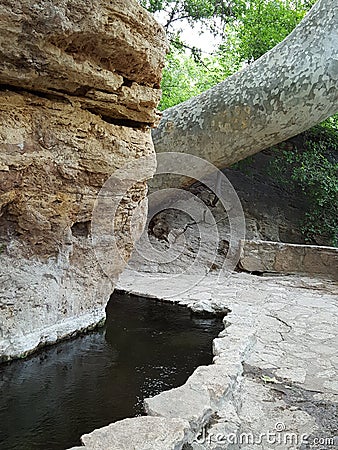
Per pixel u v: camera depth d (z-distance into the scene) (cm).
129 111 475
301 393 351
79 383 375
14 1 328
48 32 355
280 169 1200
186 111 902
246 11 1245
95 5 373
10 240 416
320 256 916
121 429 256
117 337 506
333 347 461
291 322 554
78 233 486
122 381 385
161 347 476
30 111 395
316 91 809
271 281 854
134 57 434
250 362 410
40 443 284
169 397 301
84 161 440
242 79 864
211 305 623
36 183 410
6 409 328
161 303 664
